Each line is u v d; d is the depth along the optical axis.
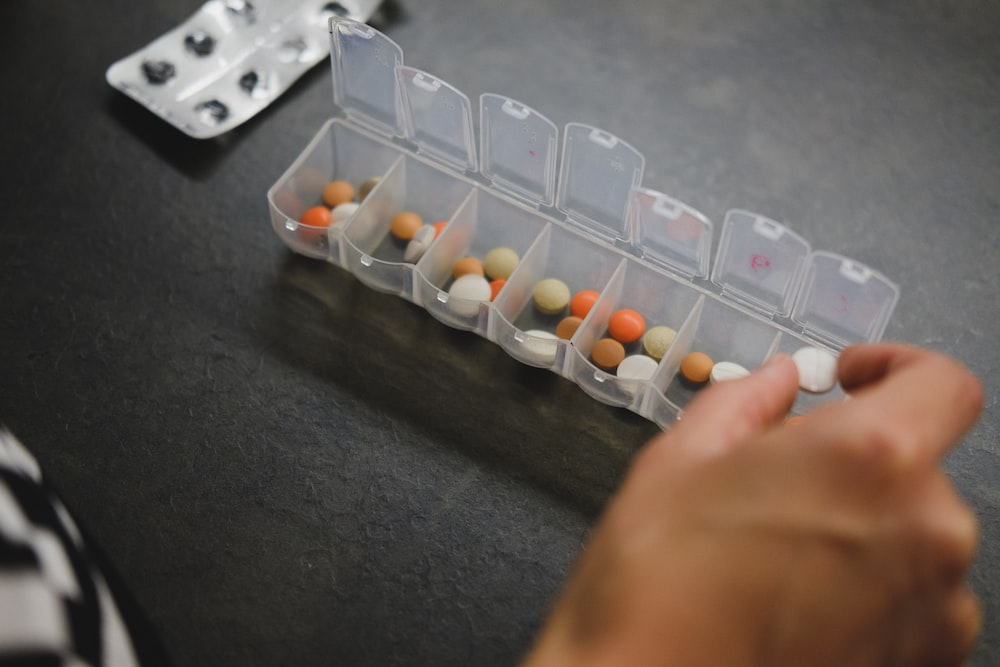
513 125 0.44
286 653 0.40
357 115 0.46
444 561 0.42
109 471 0.43
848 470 0.23
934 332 0.45
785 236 0.42
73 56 0.50
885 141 0.49
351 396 0.44
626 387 0.43
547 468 0.43
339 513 0.42
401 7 0.51
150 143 0.48
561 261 0.46
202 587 0.41
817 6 0.51
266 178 0.48
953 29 0.51
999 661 0.41
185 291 0.46
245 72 0.49
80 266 0.46
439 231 0.46
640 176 0.43
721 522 0.23
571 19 0.51
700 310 0.44
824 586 0.22
